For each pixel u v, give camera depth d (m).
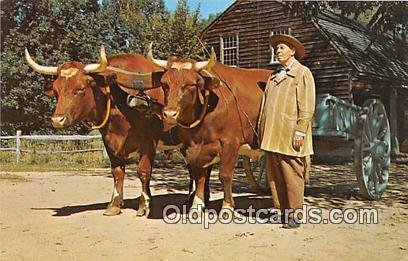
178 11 23.06
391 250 5.81
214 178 13.60
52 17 25.38
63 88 7.15
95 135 20.45
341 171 15.44
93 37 25.36
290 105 6.75
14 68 24.14
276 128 6.77
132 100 7.41
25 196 10.36
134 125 7.66
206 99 7.00
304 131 6.73
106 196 10.35
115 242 6.27
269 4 21.33
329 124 8.34
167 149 8.20
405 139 22.08
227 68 7.86
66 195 10.50
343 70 19.45
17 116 24.84
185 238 6.42
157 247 6.00
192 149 7.29
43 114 24.67
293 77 6.77
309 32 20.19
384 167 9.40
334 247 5.94
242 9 22.09
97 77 7.40
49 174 15.32
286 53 6.91
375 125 9.05
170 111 6.64
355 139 8.79
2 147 20.95
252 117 7.74
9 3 25.23
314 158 18.20
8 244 6.25
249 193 10.46
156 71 7.45
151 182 12.91
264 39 21.53
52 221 7.60
